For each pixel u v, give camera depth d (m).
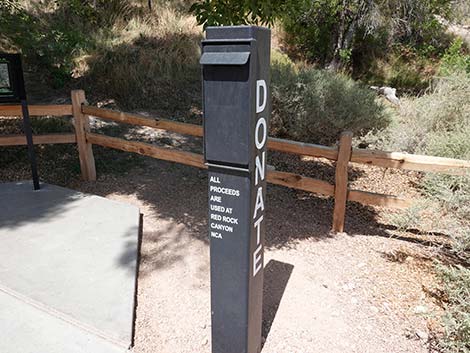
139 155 5.59
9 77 3.83
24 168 5.01
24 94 3.92
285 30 11.66
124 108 7.01
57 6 8.87
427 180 4.55
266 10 3.32
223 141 1.76
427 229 3.71
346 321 2.52
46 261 2.89
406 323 2.52
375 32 11.65
